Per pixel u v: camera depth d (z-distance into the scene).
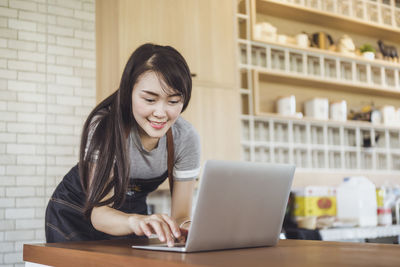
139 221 1.17
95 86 3.19
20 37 3.01
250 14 3.63
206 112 3.14
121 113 1.32
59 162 3.03
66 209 1.66
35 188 2.95
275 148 3.71
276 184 1.14
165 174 1.68
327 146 3.90
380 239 3.41
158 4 3.05
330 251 1.01
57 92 3.07
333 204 3.24
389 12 4.38
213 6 3.29
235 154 3.22
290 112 3.59
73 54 3.15
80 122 3.12
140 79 1.23
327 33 4.17
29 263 1.26
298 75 3.68
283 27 3.93
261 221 1.13
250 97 3.54
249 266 0.76
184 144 1.58
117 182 1.33
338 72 3.96
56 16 3.13
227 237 1.06
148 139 1.52
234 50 3.33
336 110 3.87
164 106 1.25
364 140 4.07
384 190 3.42
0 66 2.94
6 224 2.85
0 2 2.97
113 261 0.94
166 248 1.04
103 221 1.28
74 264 1.06
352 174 3.96
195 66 3.14
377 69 4.29
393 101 4.50
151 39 3.00
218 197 1.00
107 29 3.06
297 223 3.13
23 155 2.94
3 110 2.92
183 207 1.63
